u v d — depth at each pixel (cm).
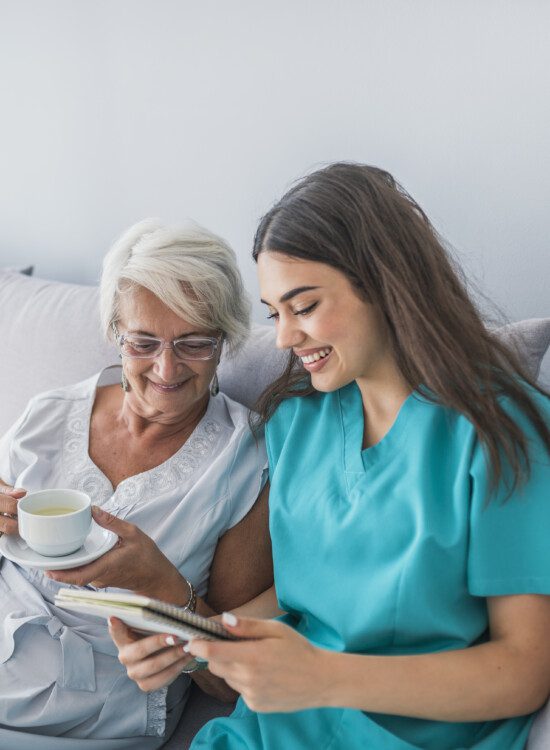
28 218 213
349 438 117
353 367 110
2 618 127
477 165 160
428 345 106
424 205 166
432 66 160
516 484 102
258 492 131
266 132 179
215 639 94
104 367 156
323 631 114
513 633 101
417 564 103
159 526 129
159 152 192
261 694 94
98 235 205
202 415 138
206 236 128
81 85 197
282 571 117
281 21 172
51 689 121
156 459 134
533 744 99
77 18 193
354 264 106
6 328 171
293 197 110
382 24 163
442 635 106
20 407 163
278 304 109
